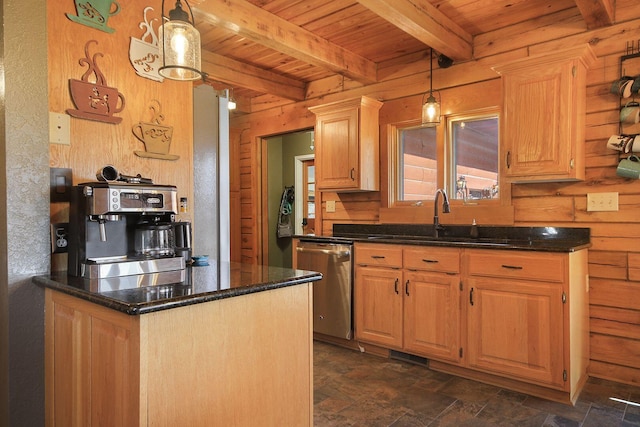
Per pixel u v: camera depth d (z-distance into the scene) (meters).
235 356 1.34
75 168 1.80
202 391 1.26
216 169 2.52
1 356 1.67
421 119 3.66
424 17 2.83
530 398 2.50
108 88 1.89
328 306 3.49
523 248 2.50
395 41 3.49
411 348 3.00
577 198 2.88
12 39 1.61
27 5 1.65
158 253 1.80
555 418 2.26
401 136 3.93
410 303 3.00
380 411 2.35
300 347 1.56
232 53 3.78
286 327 1.51
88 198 1.58
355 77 3.83
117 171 1.75
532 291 2.48
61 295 1.51
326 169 3.88
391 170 3.88
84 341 1.38
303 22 3.14
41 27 1.68
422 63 3.68
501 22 3.16
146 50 2.03
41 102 1.68
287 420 1.51
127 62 1.96
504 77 2.86
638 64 2.66
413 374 2.88
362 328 3.28
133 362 1.14
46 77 1.69
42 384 1.64
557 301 2.40
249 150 5.18
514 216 3.14
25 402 1.61
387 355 3.22
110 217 1.61
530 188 3.07
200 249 2.43
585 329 2.72
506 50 3.21
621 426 2.16
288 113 4.72
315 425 2.20
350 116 3.71
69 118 1.78
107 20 1.89
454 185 3.59
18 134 1.62
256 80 4.10
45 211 1.69
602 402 2.44
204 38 3.45
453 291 2.79
